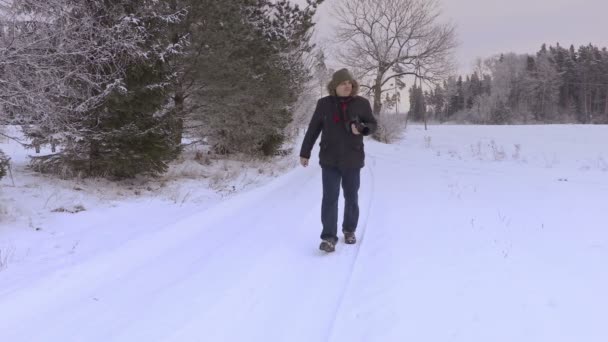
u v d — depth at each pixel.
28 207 6.09
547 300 3.14
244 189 9.10
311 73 20.14
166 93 8.12
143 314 3.24
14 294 3.53
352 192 4.74
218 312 3.25
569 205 6.61
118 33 7.14
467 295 3.28
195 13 10.11
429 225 5.41
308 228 5.59
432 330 2.80
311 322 3.06
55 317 3.23
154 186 8.36
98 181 7.97
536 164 14.63
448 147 26.59
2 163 6.66
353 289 3.57
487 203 6.85
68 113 7.07
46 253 4.60
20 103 6.10
